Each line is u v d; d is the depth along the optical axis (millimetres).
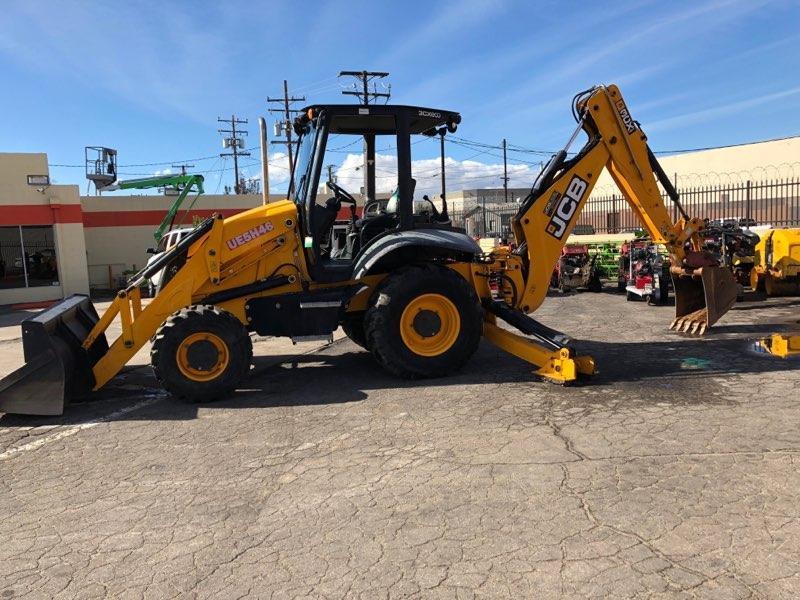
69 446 4887
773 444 4219
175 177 23984
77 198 21781
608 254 15734
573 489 3654
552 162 7145
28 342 5570
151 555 3146
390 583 2805
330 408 5605
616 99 7250
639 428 4652
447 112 6898
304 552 3105
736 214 20969
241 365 5973
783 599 2566
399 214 6617
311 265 6457
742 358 6840
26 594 2844
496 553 3008
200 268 6273
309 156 6648
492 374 6598
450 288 6375
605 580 2748
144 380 7145
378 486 3842
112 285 27172
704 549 2959
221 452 4594
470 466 4078
